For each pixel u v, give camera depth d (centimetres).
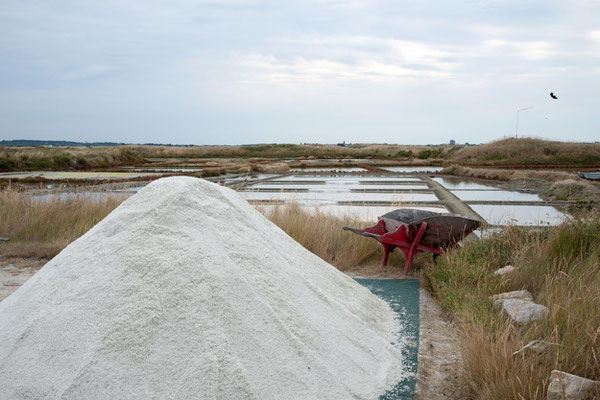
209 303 274
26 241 705
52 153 2947
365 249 628
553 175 2177
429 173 2809
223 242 332
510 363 269
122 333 252
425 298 470
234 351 254
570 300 336
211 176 2420
